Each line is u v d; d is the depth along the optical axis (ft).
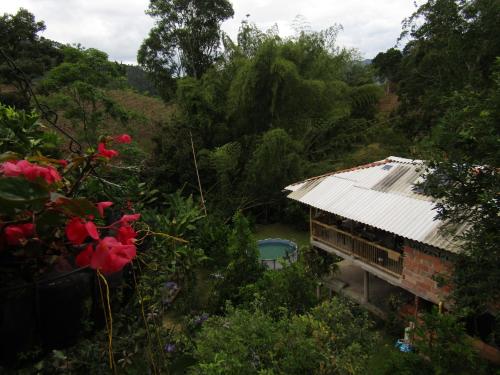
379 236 34.42
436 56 57.21
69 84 44.62
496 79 19.15
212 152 55.06
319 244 37.88
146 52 73.20
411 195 30.27
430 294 26.94
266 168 53.36
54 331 3.94
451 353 18.78
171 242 6.94
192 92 58.44
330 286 37.14
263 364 15.75
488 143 16.99
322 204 34.24
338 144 65.92
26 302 3.71
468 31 53.21
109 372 5.53
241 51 63.46
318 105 58.03
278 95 55.26
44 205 3.30
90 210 3.33
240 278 32.71
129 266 5.22
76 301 3.98
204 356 15.16
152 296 6.00
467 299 17.78
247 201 56.65
